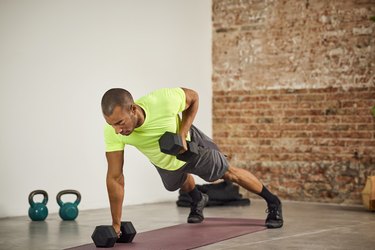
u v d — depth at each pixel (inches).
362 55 320.8
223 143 358.6
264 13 345.4
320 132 331.9
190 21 350.6
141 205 317.1
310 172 334.3
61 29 284.8
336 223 244.5
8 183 265.3
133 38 318.7
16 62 267.7
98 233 180.7
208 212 285.1
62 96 285.4
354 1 321.7
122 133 170.1
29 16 272.2
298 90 337.1
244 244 190.1
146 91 325.7
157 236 204.4
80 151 293.6
